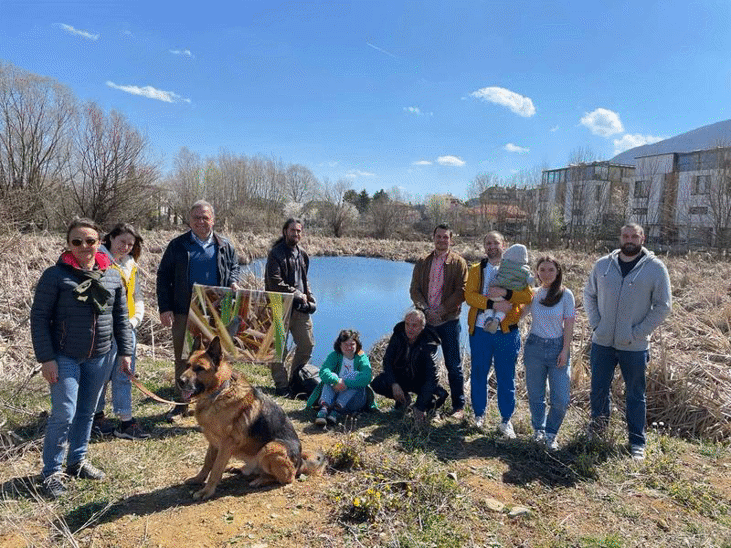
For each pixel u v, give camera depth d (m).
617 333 5.20
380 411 6.36
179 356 5.87
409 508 3.77
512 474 4.65
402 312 14.60
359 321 13.42
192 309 5.66
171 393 6.39
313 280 22.39
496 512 3.94
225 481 4.19
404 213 58.00
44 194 22.66
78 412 4.06
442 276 6.29
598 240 37.97
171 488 4.04
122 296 4.32
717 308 10.05
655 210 41.84
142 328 9.09
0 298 8.48
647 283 5.02
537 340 5.36
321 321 13.38
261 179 51.19
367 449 4.89
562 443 5.41
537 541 3.60
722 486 4.69
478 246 36.19
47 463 3.81
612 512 4.09
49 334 3.70
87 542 3.24
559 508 4.11
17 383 5.95
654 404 6.67
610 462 4.97
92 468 4.13
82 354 3.83
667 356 7.07
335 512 3.73
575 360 7.51
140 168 26.39
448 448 5.20
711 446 5.70
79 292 3.72
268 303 5.90
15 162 24.77
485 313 5.61
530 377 5.41
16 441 4.59
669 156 44.47
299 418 5.93
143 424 5.34
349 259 34.56
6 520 3.41
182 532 3.40
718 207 31.22
